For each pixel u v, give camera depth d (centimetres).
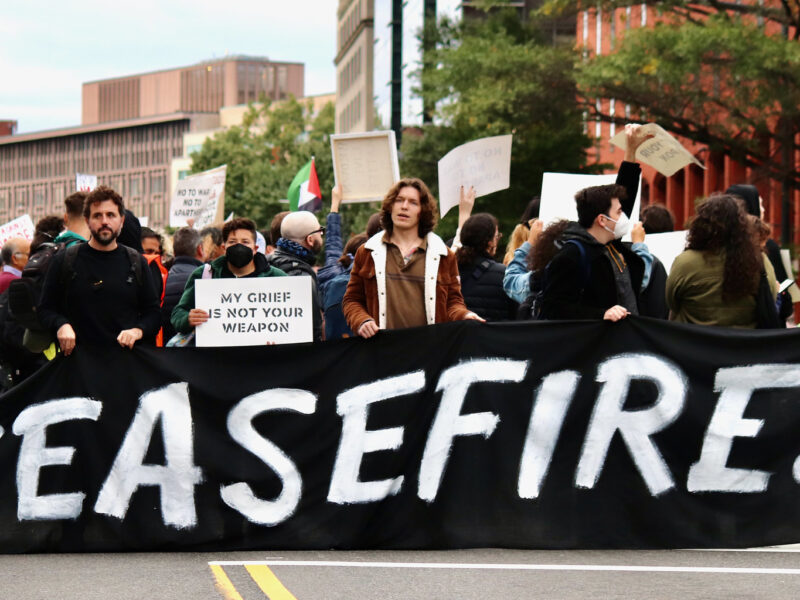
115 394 778
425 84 3156
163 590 648
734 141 2859
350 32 10800
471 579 670
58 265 827
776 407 773
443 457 770
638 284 791
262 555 755
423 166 4028
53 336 902
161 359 779
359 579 672
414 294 807
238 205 8881
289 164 8475
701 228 807
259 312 830
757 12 2683
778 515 769
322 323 937
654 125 859
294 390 777
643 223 1052
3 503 771
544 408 771
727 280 798
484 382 772
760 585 653
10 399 775
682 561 723
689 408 771
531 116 3083
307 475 773
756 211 947
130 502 773
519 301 915
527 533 766
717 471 770
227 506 772
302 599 624
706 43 2519
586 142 3781
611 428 771
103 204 825
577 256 776
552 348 772
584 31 5253
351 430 775
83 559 748
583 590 641
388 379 775
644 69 2584
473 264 969
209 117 19175
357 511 771
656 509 768
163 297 1091
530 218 1048
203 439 775
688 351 772
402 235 815
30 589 654
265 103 10006
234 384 777
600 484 769
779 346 774
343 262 1068
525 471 769
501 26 3412
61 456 775
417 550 766
